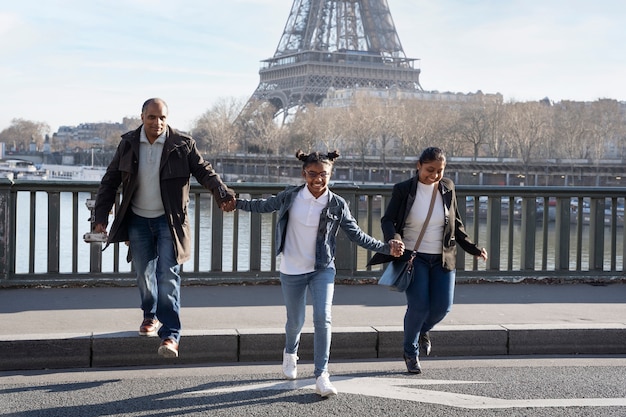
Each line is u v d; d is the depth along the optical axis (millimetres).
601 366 7898
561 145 127375
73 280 10547
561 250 11750
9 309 9102
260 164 133500
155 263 7875
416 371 7516
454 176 111875
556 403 6559
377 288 10875
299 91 128125
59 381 7141
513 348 8406
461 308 9617
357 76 133625
